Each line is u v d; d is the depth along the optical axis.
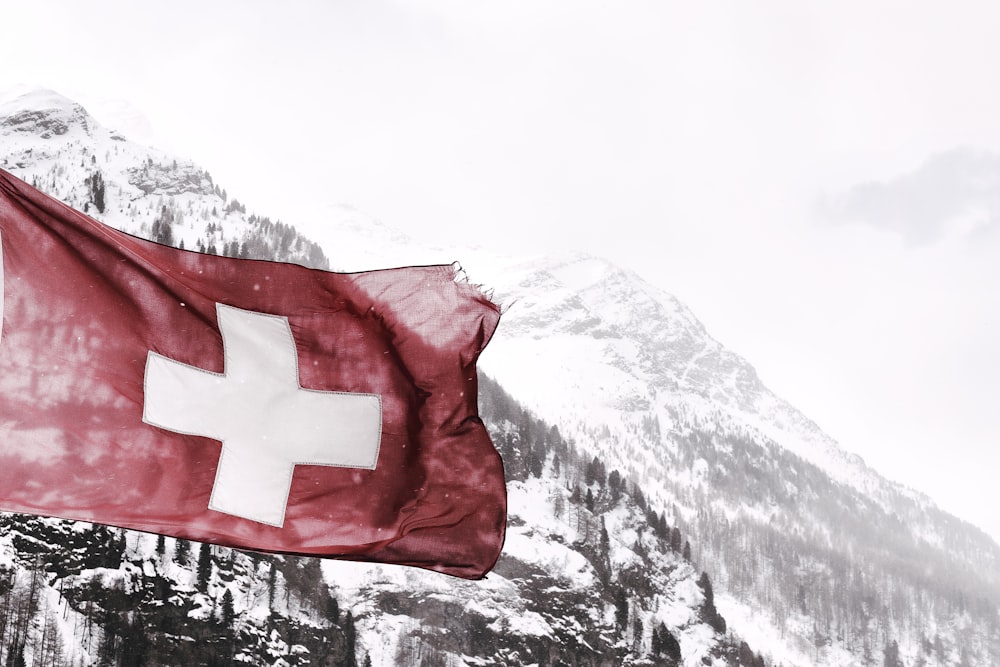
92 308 12.41
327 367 13.41
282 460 13.14
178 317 12.77
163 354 12.65
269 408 13.09
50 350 12.21
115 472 12.39
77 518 12.23
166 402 12.61
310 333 13.37
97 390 12.34
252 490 13.02
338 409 13.41
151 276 12.73
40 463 12.12
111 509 12.38
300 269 13.35
